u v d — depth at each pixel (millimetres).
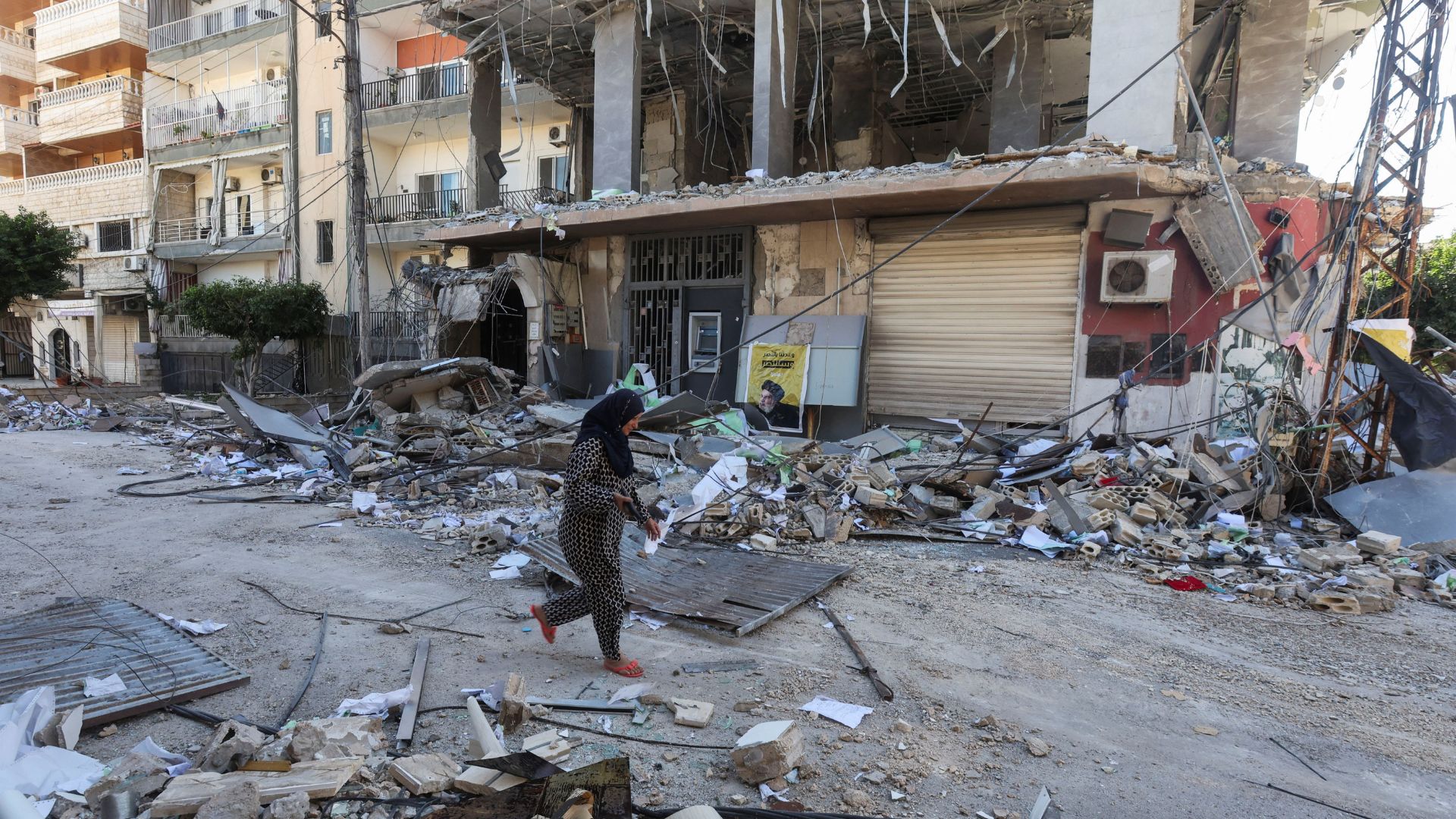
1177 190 9344
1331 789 3102
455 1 13711
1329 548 6840
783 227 12391
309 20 23578
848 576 5977
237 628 4590
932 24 13062
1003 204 10438
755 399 12203
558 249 14992
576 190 18578
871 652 4422
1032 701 3846
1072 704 3830
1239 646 4742
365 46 22891
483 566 6086
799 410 11852
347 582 5578
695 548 6555
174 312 23172
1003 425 10891
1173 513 7488
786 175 12375
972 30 13344
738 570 5910
